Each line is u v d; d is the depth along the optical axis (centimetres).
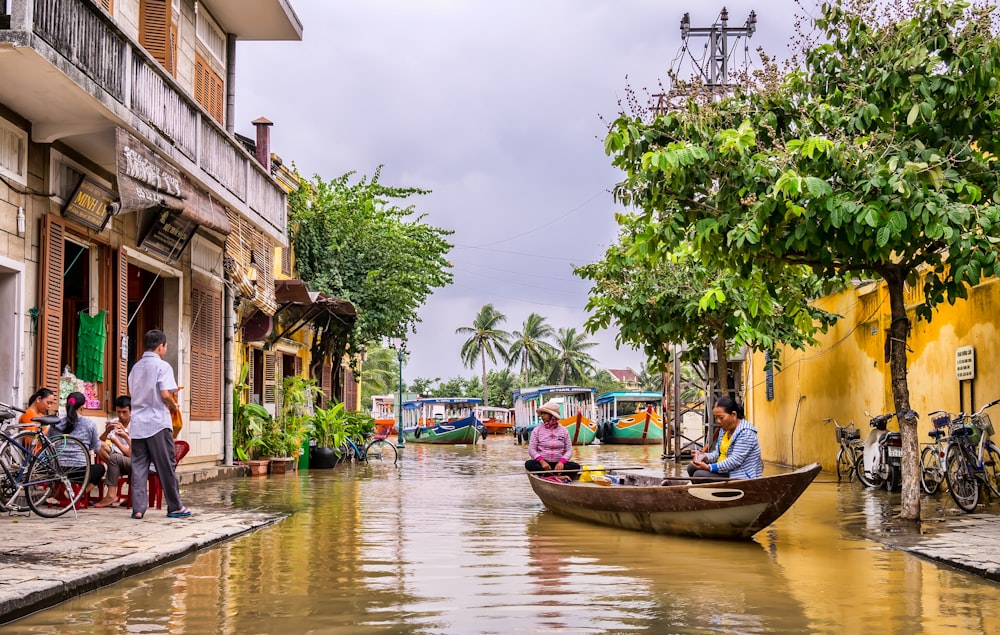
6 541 784
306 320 2420
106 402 1337
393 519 1099
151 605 592
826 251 978
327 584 670
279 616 564
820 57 1033
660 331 1712
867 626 545
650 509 964
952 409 1406
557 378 7762
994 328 1262
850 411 1812
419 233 2780
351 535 946
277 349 2416
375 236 2652
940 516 1095
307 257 2617
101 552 737
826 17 1017
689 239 1080
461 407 6050
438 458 2895
